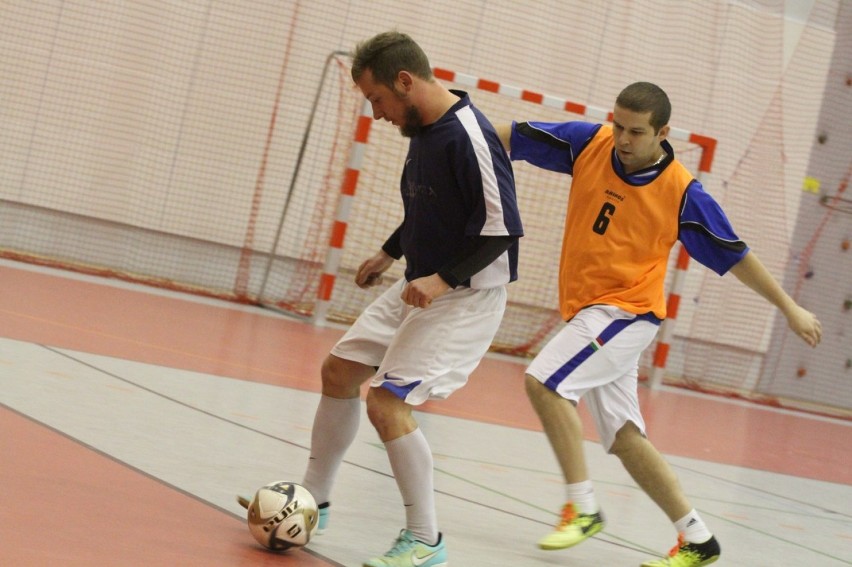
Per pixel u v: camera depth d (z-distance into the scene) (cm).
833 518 1535
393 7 3139
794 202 3575
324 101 3103
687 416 2456
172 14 2942
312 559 838
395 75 828
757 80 3516
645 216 1060
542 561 986
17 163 2838
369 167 2930
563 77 3322
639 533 1199
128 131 2938
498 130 1140
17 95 2823
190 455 1117
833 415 3334
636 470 1054
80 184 2903
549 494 1316
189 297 2717
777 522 1423
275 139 3066
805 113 3578
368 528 979
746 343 3478
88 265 2897
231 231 3056
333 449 923
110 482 937
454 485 1283
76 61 2869
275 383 1727
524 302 3111
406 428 841
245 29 3016
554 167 1134
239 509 941
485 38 3225
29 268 2586
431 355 852
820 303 3616
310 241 2994
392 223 2988
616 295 1065
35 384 1319
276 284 3036
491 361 2775
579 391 1030
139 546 772
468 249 834
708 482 1650
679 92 3444
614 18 3353
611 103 3397
